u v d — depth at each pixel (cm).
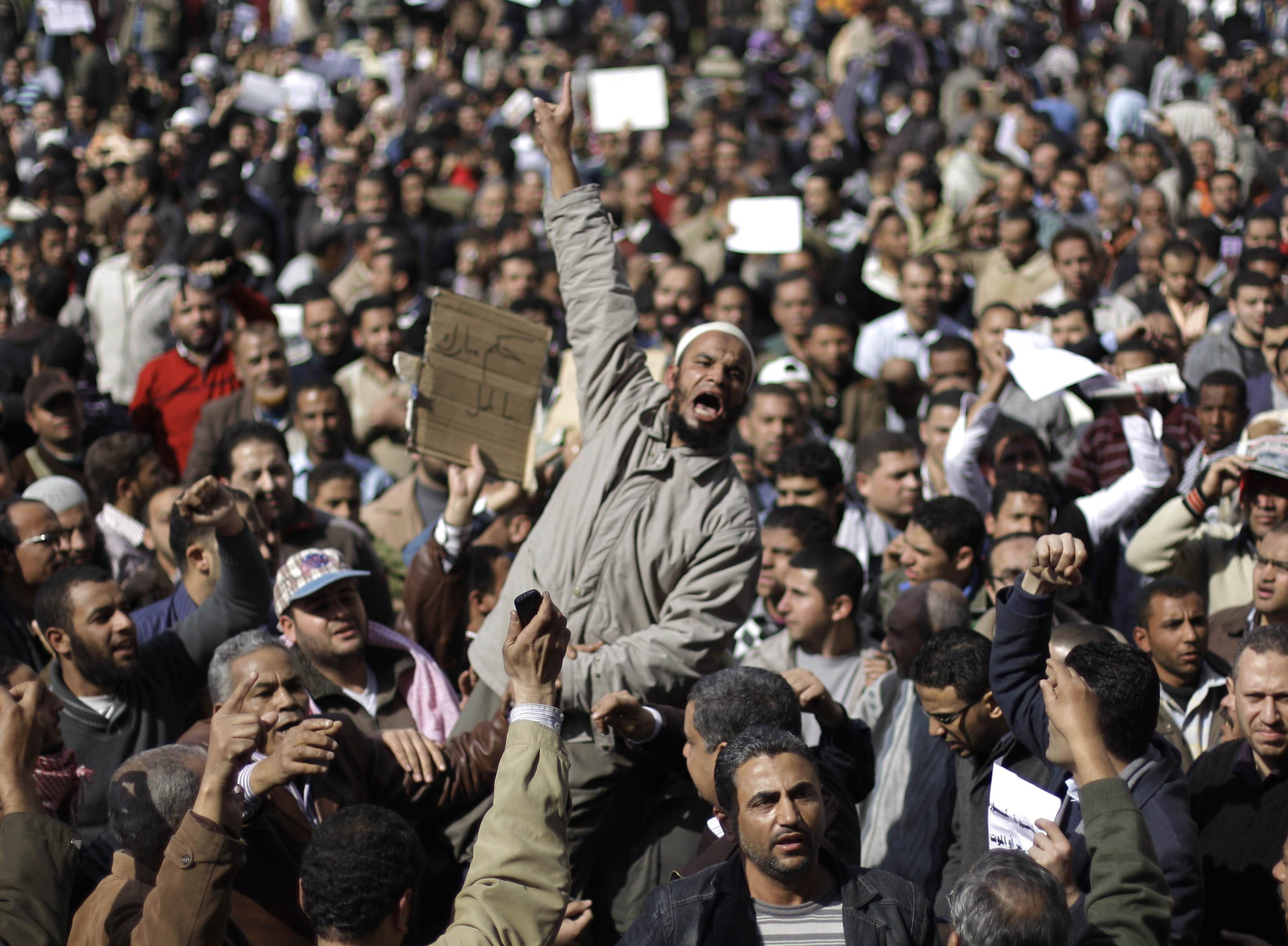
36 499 1095
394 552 1324
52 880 643
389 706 961
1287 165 2634
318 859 624
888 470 1316
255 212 2495
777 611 1076
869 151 3316
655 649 832
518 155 3067
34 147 3212
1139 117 3177
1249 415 1438
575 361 922
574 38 4372
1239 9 4150
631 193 2502
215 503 891
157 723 909
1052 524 1170
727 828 720
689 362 872
